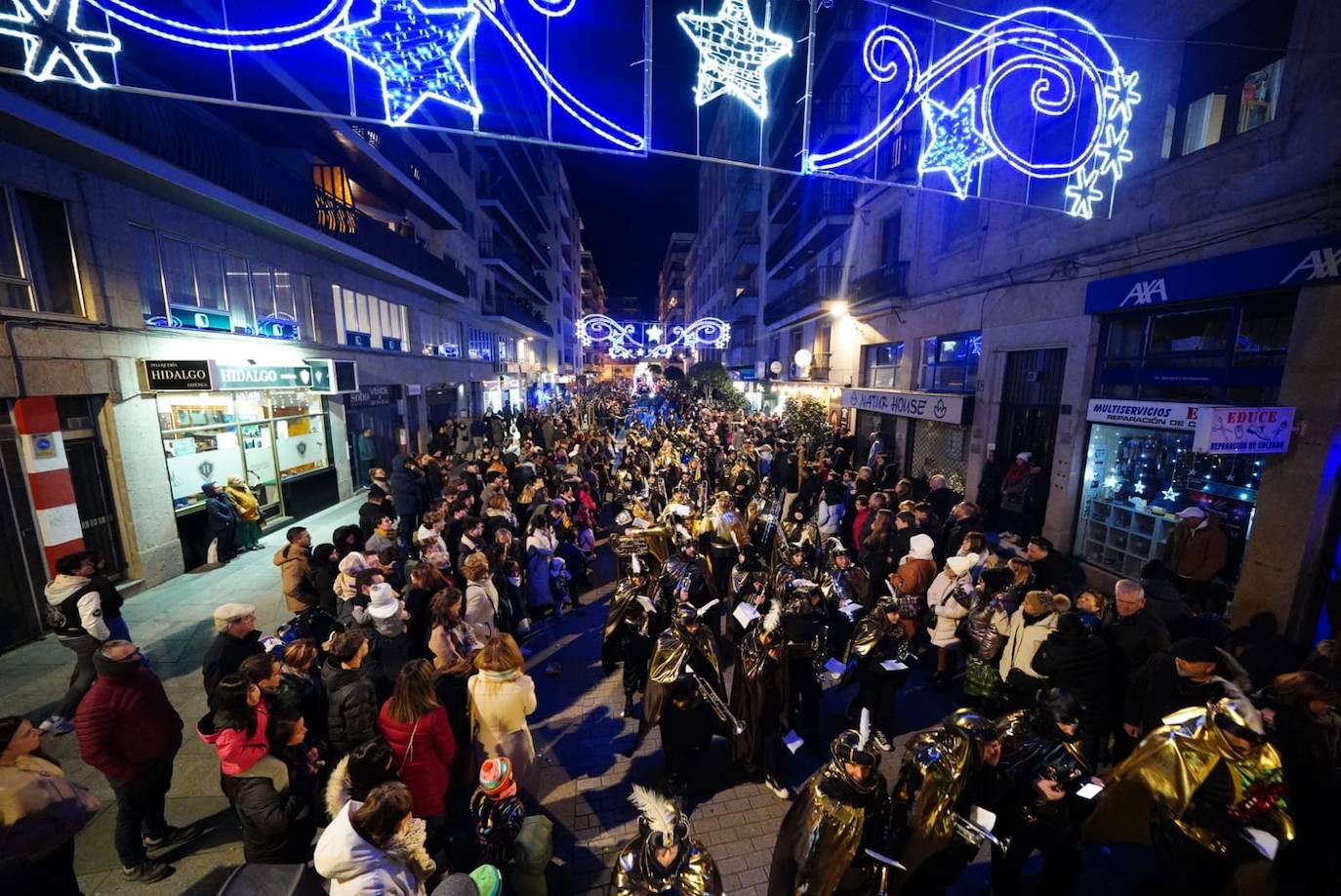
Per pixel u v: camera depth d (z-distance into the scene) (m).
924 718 5.57
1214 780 3.17
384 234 15.73
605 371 111.75
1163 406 7.10
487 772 3.39
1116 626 4.54
